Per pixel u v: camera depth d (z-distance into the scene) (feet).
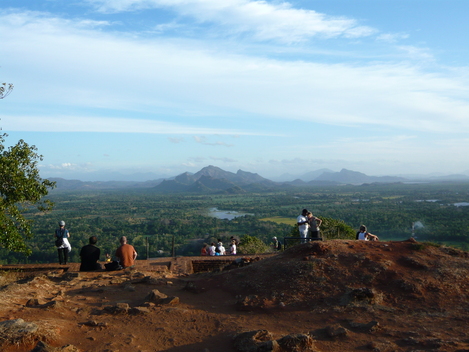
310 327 16.25
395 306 17.78
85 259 34.58
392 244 24.47
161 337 15.52
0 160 35.42
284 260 24.20
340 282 20.15
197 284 23.98
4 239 35.68
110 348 14.14
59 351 13.10
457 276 19.81
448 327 15.26
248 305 19.17
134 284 25.55
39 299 19.62
